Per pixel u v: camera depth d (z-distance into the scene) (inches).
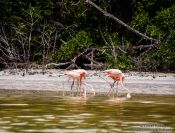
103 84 1876.2
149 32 2493.8
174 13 2479.1
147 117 1021.2
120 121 962.1
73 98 1412.4
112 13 2728.8
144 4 2669.8
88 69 2487.7
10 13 2659.9
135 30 2488.9
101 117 1015.0
